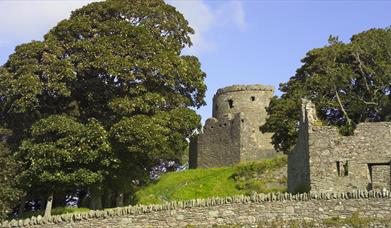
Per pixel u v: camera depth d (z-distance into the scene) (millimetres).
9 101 42500
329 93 48906
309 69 51406
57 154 39531
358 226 27859
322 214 28703
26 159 40562
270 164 61594
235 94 82938
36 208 51094
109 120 42156
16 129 44375
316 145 34625
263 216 29312
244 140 77125
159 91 43469
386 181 33844
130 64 42062
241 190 59281
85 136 39750
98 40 42969
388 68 47781
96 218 30828
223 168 66500
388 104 47281
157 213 30266
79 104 43938
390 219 27656
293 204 29172
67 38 44125
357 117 48406
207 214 29859
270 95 82875
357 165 33906
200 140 80625
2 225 31797
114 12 45938
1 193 38906
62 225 31141
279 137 50812
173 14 47281
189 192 60062
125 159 41250
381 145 33906
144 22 45938
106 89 42969
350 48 49938
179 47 46844
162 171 72938
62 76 41812
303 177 36500
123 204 52031
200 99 46562
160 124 41062
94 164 40156
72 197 51250
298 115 49406
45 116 42406
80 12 45938
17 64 43250
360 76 49281
